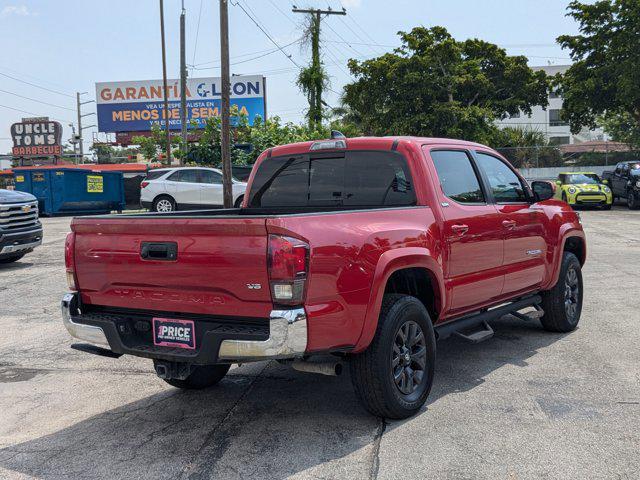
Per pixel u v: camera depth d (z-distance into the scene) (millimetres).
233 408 4578
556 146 39062
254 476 3457
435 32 37500
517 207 5676
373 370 3986
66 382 5379
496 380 4996
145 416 4484
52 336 6988
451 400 4566
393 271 4074
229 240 3582
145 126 48938
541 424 4062
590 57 30250
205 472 3527
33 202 12016
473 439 3857
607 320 6902
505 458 3584
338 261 3705
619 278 9422
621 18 28656
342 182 5074
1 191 12023
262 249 3482
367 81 38000
